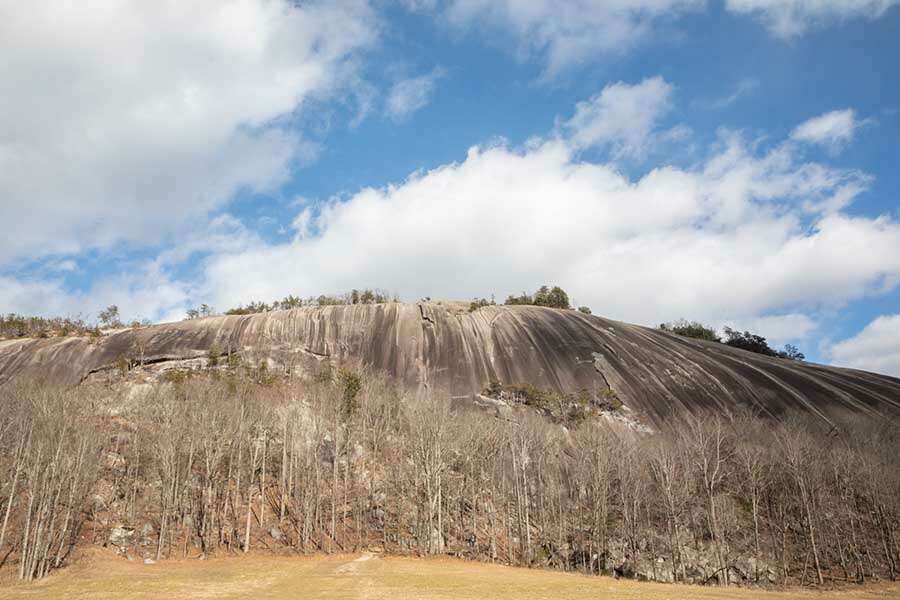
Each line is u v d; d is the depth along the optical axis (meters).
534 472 88.88
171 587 48.00
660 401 117.19
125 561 64.44
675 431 105.69
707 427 97.31
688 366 130.50
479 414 103.19
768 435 98.19
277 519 79.62
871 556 75.31
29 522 57.28
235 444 84.19
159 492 77.94
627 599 44.66
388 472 89.31
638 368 128.00
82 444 68.56
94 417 84.38
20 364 119.38
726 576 70.56
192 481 81.38
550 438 93.75
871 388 125.62
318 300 163.75
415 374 124.12
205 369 118.50
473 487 81.12
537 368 126.56
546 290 177.62
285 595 44.25
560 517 80.19
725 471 89.31
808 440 92.06
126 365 116.00
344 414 96.12
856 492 84.62
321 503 81.81
